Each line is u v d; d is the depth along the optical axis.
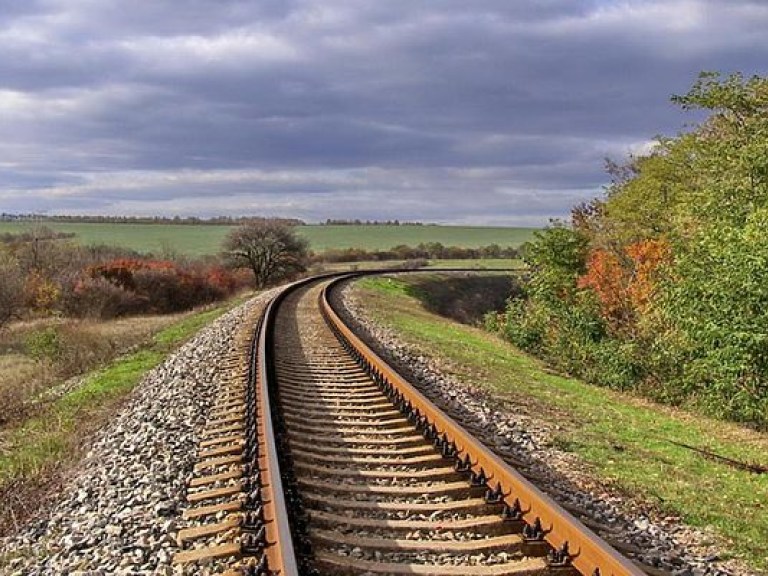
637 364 19.34
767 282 13.33
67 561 6.30
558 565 5.69
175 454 9.16
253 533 6.20
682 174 25.34
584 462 9.78
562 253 27.66
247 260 67.12
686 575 6.02
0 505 8.50
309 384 13.45
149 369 17.72
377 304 35.34
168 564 5.98
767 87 19.94
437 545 6.11
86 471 9.08
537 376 19.17
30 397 17.12
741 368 13.67
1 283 40.56
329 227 153.75
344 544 6.16
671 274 16.56
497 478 7.36
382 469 8.32
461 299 60.44
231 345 18.67
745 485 10.02
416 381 13.95
